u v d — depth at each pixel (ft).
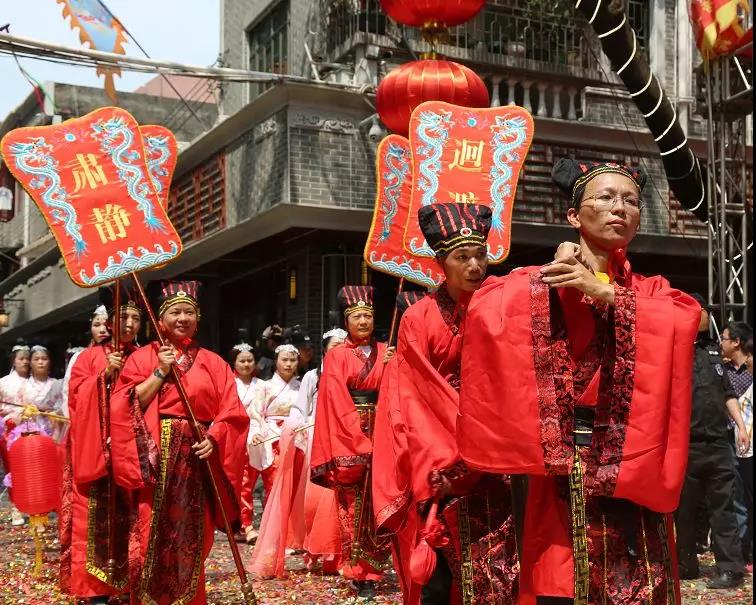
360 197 36.32
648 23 41.06
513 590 10.62
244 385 29.96
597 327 8.79
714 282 32.86
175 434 16.29
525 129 16.10
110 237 16.96
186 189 45.70
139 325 18.98
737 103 31.91
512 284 8.84
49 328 81.30
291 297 41.81
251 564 21.91
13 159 16.80
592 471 8.44
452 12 26.50
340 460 19.26
